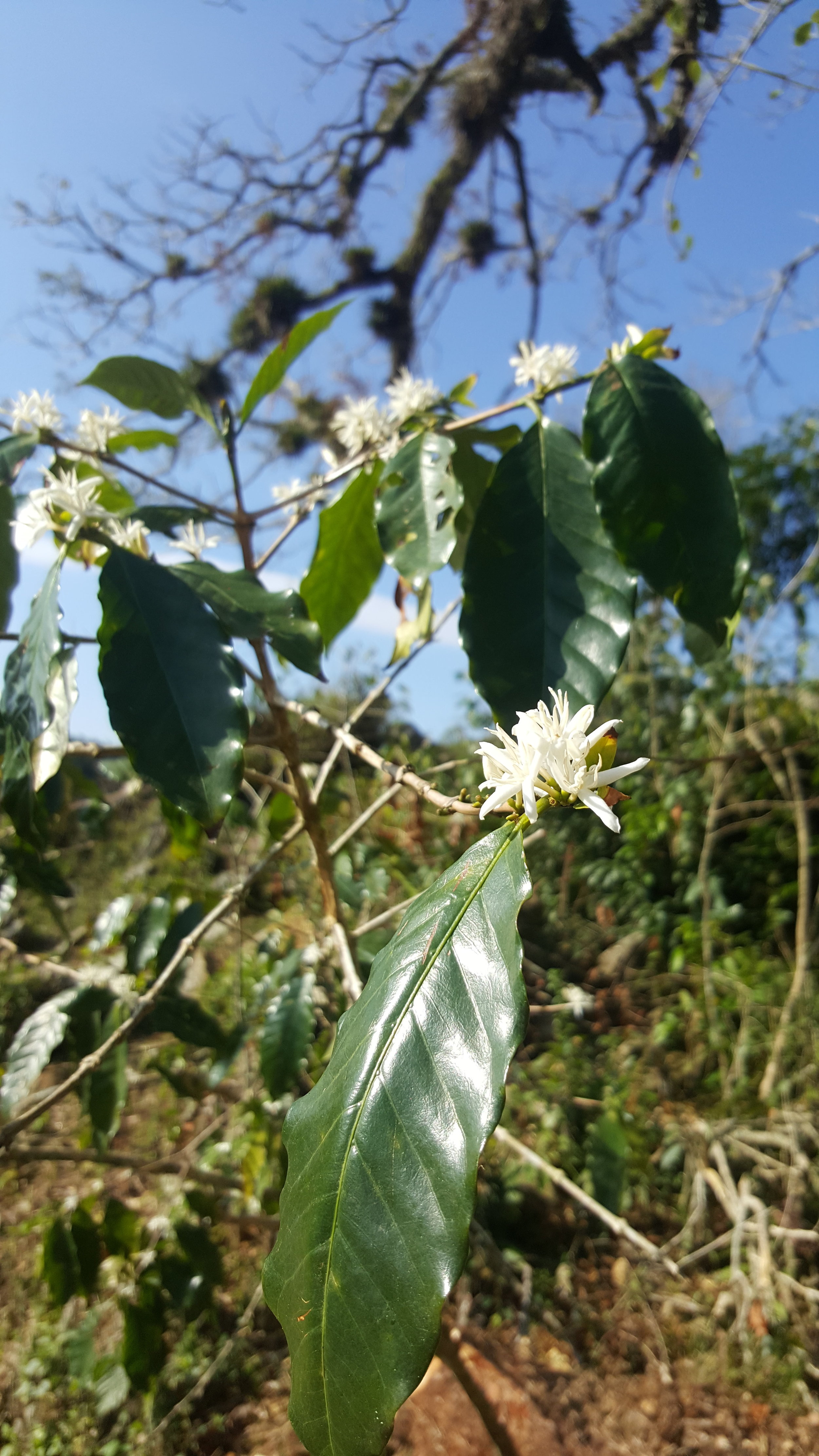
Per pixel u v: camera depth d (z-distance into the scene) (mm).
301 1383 187
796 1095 1117
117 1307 776
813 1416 757
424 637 426
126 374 410
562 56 1643
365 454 416
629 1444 696
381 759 318
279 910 973
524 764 227
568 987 1299
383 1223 186
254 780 463
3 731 344
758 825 1450
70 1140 1100
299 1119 215
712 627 301
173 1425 731
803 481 1745
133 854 1637
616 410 313
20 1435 718
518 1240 1006
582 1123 1085
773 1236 939
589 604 299
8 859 510
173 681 294
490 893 214
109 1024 532
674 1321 887
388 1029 205
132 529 355
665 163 1608
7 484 381
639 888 1464
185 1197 593
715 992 1312
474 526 317
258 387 405
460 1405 652
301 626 325
